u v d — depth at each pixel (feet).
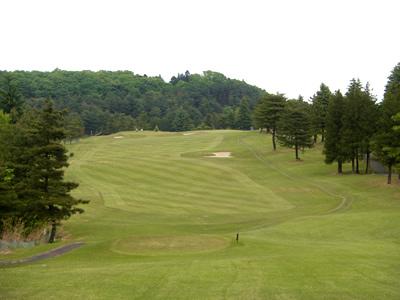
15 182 141.18
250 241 100.99
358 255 80.38
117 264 75.05
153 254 87.10
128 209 169.78
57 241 123.65
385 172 231.30
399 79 320.29
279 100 332.80
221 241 99.14
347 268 67.51
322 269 66.69
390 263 72.54
